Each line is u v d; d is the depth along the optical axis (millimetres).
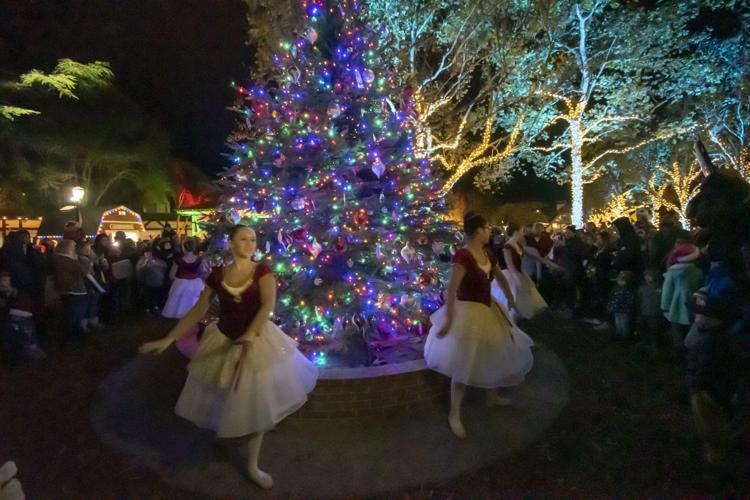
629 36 19562
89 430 4949
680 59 20062
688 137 22891
